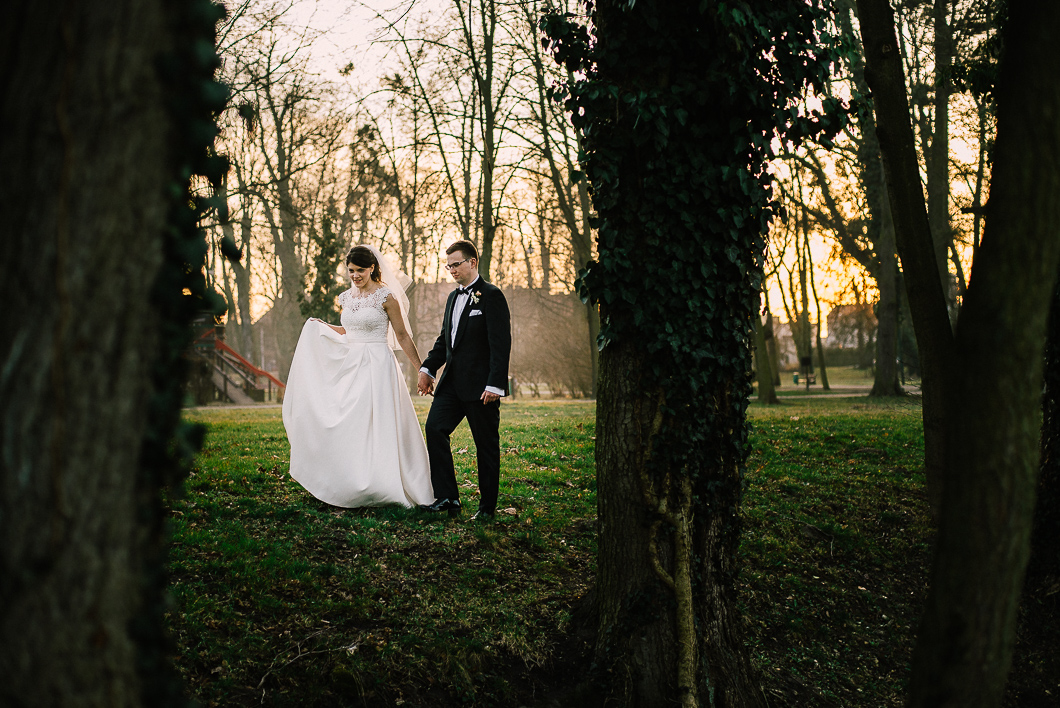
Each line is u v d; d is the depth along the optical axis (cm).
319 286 2273
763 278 402
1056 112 239
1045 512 584
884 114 523
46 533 152
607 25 372
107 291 156
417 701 361
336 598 421
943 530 255
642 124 362
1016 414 241
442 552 495
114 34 156
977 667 246
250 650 363
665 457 375
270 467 664
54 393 152
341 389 571
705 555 388
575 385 2944
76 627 155
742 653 400
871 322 4784
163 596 176
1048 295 244
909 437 1058
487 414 564
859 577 599
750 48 359
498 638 409
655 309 372
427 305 3416
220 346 2202
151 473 168
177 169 168
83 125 153
